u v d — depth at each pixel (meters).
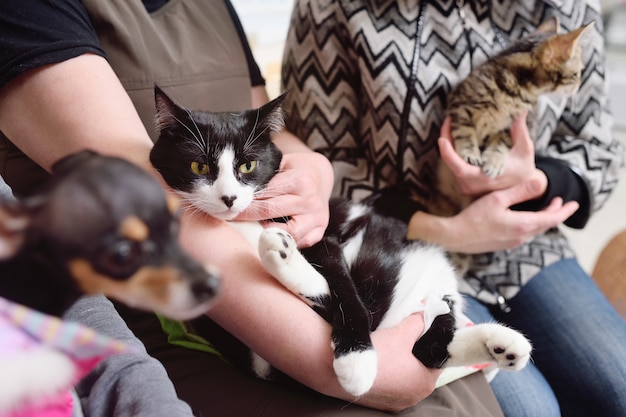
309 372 0.60
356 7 0.98
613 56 2.89
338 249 0.76
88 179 0.33
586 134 1.11
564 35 0.99
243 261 0.61
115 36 0.76
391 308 0.75
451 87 1.03
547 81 1.02
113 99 0.64
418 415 0.66
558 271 1.07
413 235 0.98
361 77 1.01
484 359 0.69
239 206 0.68
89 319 0.51
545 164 1.01
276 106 0.74
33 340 0.33
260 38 2.02
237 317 0.60
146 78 0.79
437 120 1.03
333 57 1.03
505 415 0.88
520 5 1.08
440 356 0.70
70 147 0.61
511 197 0.96
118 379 0.46
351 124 1.08
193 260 0.36
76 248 0.32
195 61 0.87
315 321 0.61
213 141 0.68
